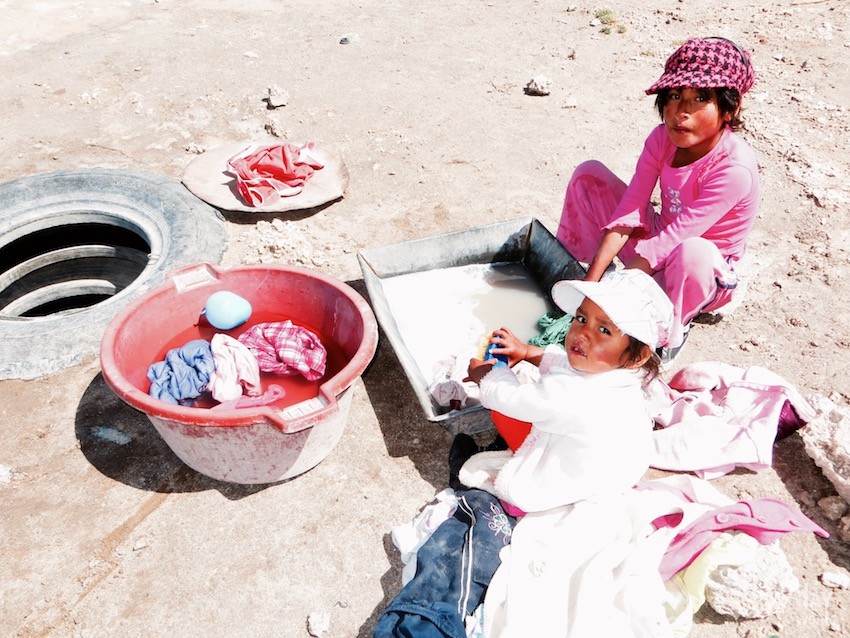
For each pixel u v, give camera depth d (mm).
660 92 2992
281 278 3305
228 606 2566
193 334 3352
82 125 5504
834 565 2748
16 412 3271
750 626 2551
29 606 2551
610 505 2529
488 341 3010
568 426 2445
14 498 2914
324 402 2613
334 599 2602
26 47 6684
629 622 2307
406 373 3115
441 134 5496
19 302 4742
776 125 5551
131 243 4738
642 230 3482
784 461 3150
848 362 3613
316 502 2934
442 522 2621
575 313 2475
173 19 7363
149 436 3191
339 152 5234
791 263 4273
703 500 2691
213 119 5613
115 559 2701
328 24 7336
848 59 6660
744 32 7254
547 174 5074
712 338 3764
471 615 2387
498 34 7195
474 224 4562
